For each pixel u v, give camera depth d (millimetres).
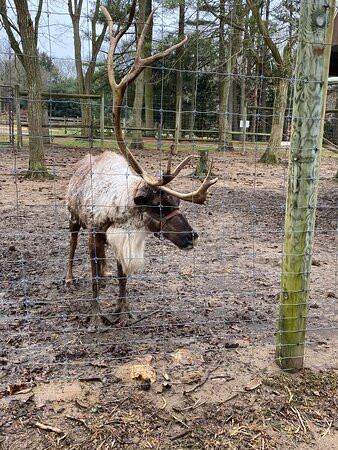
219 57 24250
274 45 15234
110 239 3695
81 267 5094
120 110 3492
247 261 5543
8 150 15844
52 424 2621
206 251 5863
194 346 3514
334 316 4141
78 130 18531
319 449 2549
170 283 4750
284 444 2574
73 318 3879
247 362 3309
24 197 8641
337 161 17438
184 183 10602
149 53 21875
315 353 3492
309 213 3010
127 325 3805
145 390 2936
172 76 27188
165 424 2664
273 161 15812
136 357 3307
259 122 26094
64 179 10797
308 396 2967
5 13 14680
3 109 17250
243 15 18109
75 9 21438
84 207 3857
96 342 3518
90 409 2748
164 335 3668
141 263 3723
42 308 4062
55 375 3062
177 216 3502
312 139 2916
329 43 2836
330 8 2805
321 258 5785
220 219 7621
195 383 3033
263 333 3775
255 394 2951
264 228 7148
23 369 3107
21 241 5961
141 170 3633
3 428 2578
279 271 5250
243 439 2592
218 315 4070
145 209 3514
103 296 4352
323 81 2861
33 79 10156
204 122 27016
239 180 11844
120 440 2537
